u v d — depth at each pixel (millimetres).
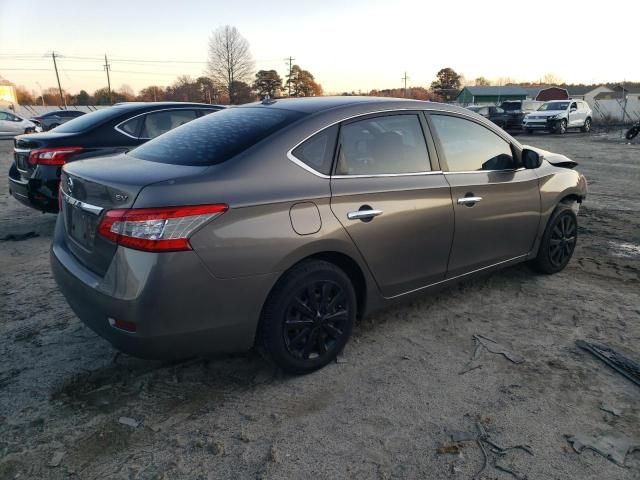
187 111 6664
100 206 2533
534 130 27234
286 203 2670
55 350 3270
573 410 2676
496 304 4004
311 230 2748
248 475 2230
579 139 22266
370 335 3490
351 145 3061
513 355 3232
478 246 3766
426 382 2936
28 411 2654
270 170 2707
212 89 63281
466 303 4020
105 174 2635
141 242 2322
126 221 2352
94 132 5820
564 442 2432
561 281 4492
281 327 2779
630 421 2586
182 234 2359
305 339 2910
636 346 3346
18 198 5961
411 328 3598
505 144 3998
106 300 2436
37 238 5855
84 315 2631
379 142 3203
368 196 3012
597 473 2236
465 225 3594
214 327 2543
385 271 3197
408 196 3211
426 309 3906
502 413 2650
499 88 70625
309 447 2402
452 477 2221
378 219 3053
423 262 3404
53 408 2682
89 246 2627
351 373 3027
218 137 2947
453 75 90000
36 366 3078
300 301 2834
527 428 2531
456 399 2771
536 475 2227
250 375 3010
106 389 2857
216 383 2926
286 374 2990
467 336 3484
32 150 5516
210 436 2477
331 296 2973
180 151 2912
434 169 3445
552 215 4402
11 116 24922
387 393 2826
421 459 2328
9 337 3430
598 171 11648
